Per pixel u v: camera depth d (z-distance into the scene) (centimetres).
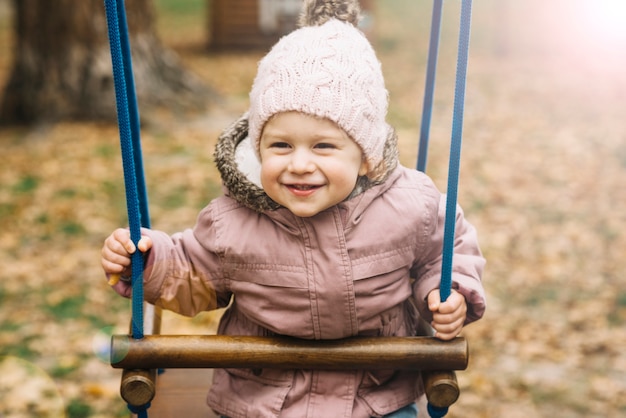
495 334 467
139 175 200
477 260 183
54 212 636
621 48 1343
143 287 170
